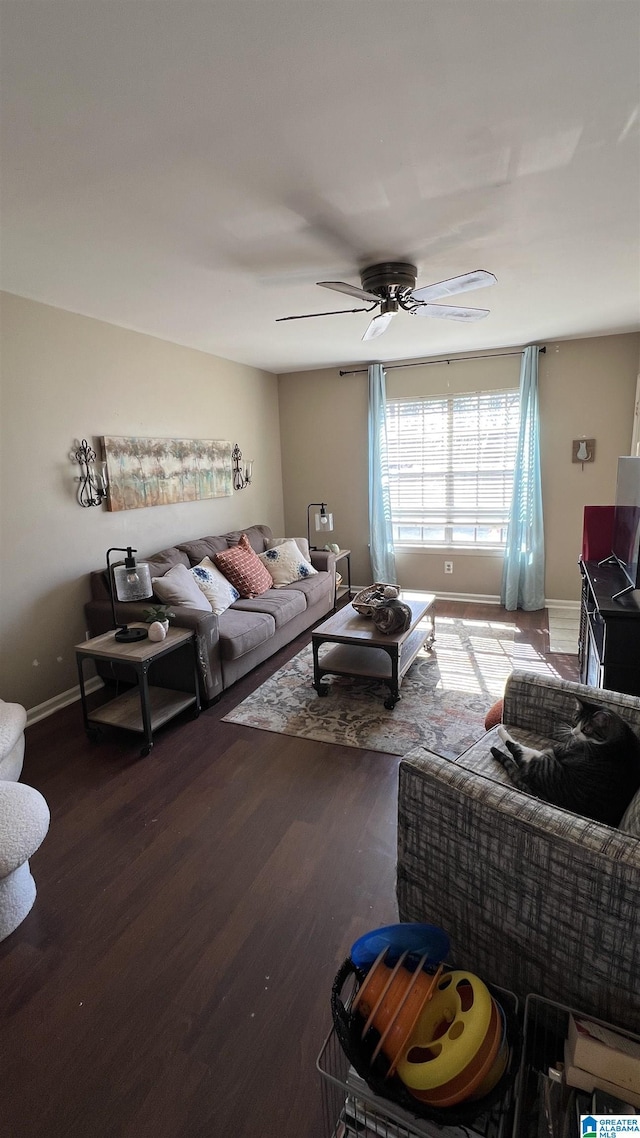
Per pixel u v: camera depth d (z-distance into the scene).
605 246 2.43
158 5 1.06
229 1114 1.20
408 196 1.90
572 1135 1.02
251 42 1.17
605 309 3.55
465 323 3.83
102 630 3.35
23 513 2.99
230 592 3.94
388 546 5.46
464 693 3.29
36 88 1.28
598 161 1.69
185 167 1.66
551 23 1.14
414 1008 1.05
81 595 3.39
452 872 1.30
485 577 5.23
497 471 5.02
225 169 1.68
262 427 5.46
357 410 5.44
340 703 3.20
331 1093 1.22
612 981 1.10
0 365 2.82
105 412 3.50
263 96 1.34
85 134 1.48
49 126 1.43
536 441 4.67
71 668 3.34
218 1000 1.45
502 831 1.19
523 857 1.16
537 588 4.89
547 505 4.84
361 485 5.59
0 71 1.22
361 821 2.16
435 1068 0.98
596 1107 1.01
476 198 1.93
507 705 1.98
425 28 1.14
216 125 1.45
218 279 2.69
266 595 4.19
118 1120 1.20
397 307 2.59
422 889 1.38
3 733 2.13
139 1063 1.31
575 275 2.85
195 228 2.10
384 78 1.29
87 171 1.67
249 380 5.19
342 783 2.42
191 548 4.05
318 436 5.66
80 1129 1.18
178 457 4.16
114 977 1.53
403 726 2.90
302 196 1.87
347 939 1.63
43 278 2.63
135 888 1.85
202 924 1.69
